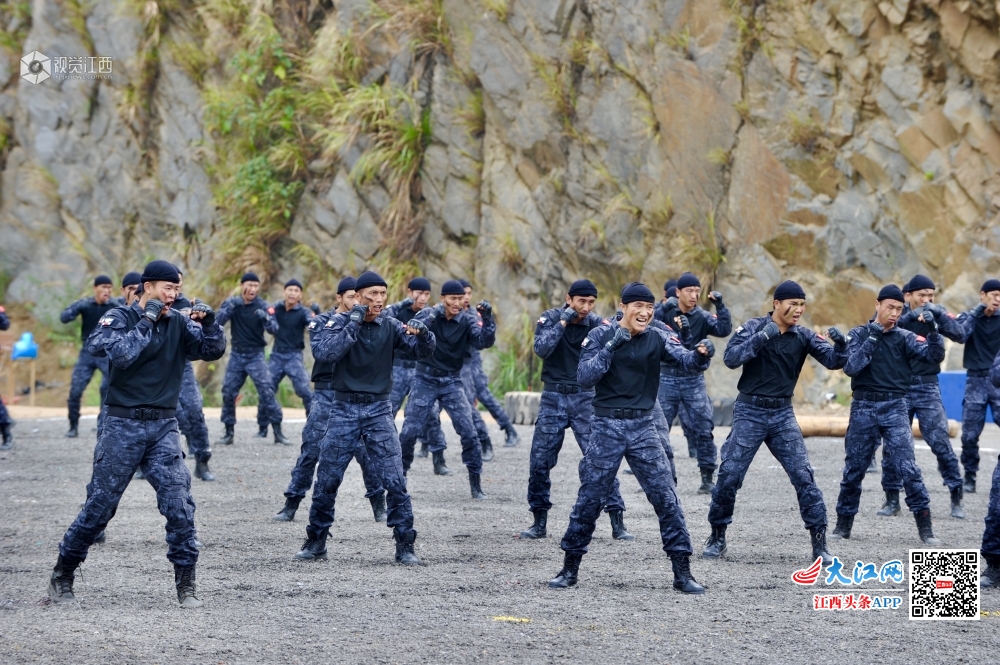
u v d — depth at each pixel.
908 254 36.84
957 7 34.75
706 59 39.88
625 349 12.93
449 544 16.20
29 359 46.78
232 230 48.66
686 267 40.25
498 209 44.59
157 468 12.16
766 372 14.92
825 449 28.31
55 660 9.95
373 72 47.44
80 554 12.36
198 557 13.73
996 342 21.31
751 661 10.14
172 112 51.22
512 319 43.56
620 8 41.47
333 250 47.12
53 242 52.06
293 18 50.06
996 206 34.88
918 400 19.14
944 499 20.69
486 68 44.09
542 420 16.88
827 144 37.97
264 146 49.41
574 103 42.72
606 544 16.30
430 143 45.94
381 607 12.16
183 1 51.88
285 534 16.86
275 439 28.39
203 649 10.35
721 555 15.32
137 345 11.71
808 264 38.34
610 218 41.78
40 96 52.34
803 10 37.94
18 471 23.59
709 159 39.94
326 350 14.23
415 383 20.38
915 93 36.22
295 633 10.98
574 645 10.61
